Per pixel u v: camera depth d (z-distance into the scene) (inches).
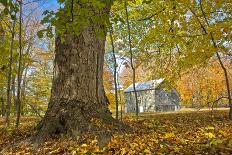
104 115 351.9
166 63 645.3
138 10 538.9
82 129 321.1
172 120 577.0
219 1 294.2
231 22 273.9
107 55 1202.0
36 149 291.3
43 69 1407.5
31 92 1374.3
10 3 146.7
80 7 171.2
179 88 1750.7
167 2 375.9
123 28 693.3
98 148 243.8
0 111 1310.3
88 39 358.3
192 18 405.7
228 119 548.7
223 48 317.1
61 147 275.0
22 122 727.7
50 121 335.3
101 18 179.2
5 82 1055.0
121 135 304.3
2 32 381.4
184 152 201.5
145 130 362.3
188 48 401.4
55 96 354.9
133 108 2603.3
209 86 1455.5
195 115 786.2
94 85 361.1
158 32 436.5
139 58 638.5
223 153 185.8
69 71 354.0
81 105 345.1
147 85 2504.9
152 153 207.5
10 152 292.8
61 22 172.4
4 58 437.7
